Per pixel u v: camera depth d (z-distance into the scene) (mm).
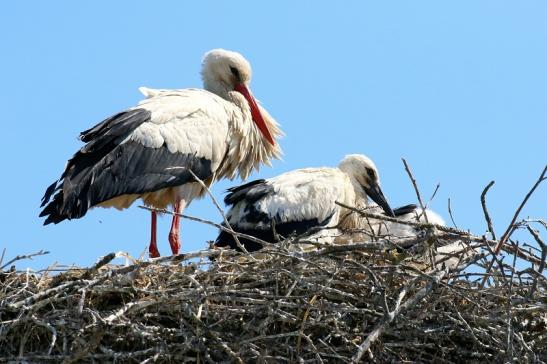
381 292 11758
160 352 11750
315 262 12297
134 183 16047
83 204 15430
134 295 12336
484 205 12352
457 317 12164
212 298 12102
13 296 12273
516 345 11977
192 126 16844
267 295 12070
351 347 12039
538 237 12195
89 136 16141
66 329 11930
